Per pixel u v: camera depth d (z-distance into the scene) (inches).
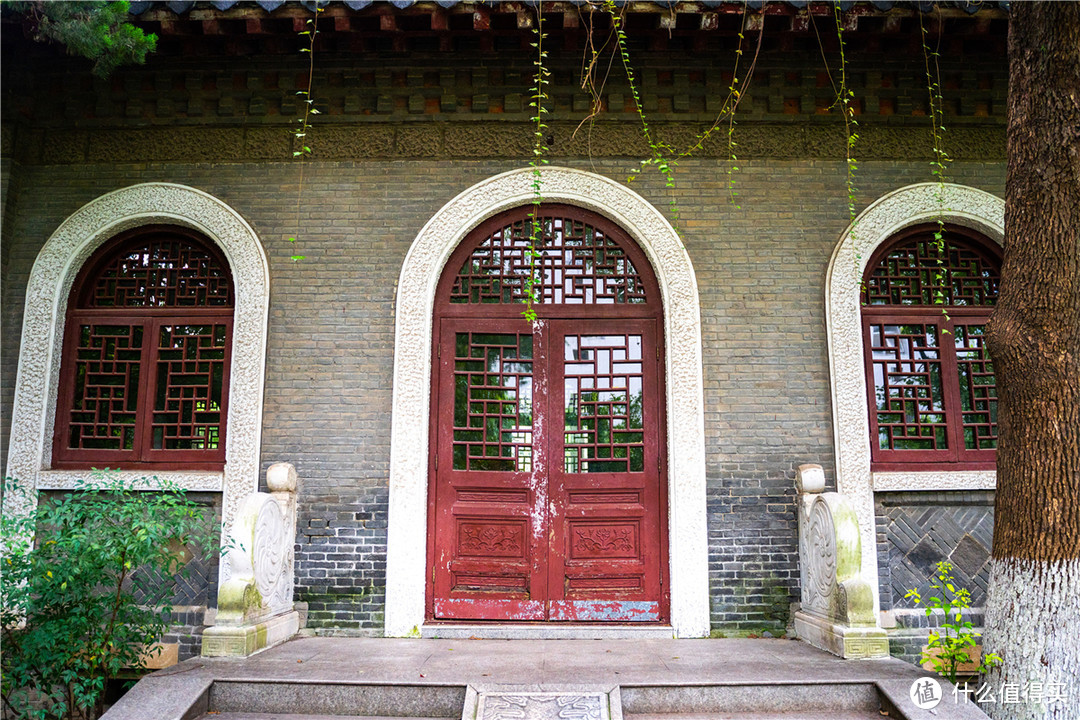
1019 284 160.4
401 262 236.7
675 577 219.0
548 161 242.5
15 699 175.0
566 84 243.8
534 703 151.9
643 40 237.1
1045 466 152.6
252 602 189.9
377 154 243.3
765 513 223.0
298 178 242.1
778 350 231.3
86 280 243.3
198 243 244.1
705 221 238.7
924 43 219.8
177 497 193.0
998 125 245.4
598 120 243.8
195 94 244.1
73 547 165.3
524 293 238.7
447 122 244.1
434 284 235.9
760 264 236.2
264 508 197.8
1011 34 168.9
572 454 231.6
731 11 211.5
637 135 243.8
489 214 239.8
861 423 225.8
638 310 237.0
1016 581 153.7
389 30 215.9
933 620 218.7
